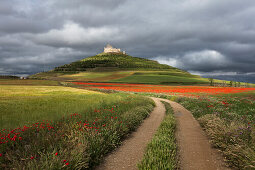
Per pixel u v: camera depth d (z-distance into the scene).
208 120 7.76
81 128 6.04
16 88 39.97
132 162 4.45
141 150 5.32
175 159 4.44
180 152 5.07
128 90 48.53
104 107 12.32
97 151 4.60
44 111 10.59
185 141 6.14
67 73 191.38
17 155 4.20
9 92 29.95
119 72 169.50
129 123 7.85
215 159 4.54
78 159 3.95
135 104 14.10
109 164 4.36
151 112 13.48
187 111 14.06
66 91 36.66
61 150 4.27
